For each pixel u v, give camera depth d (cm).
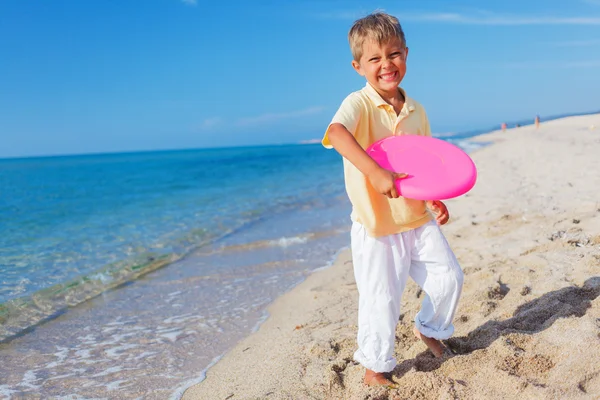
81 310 498
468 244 545
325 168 2866
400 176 224
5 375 354
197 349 386
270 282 556
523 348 276
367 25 250
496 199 824
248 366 336
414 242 261
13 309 504
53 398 318
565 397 222
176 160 6862
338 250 684
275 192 1569
